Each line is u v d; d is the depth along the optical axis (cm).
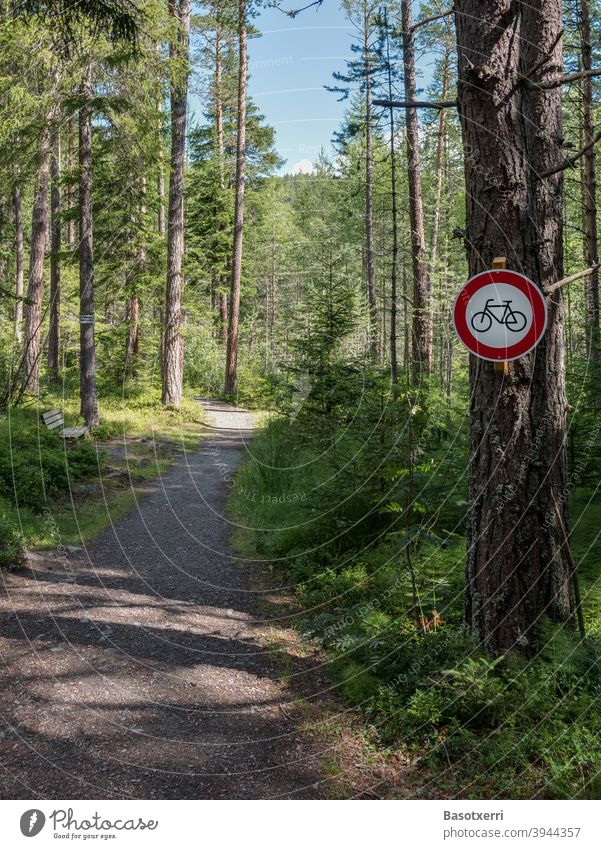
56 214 1526
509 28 378
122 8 770
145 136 1255
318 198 2622
